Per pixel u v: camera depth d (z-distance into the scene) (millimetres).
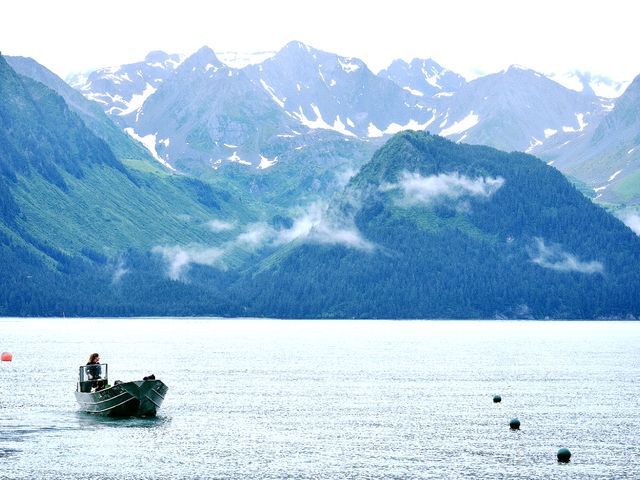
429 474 160875
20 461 168500
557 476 160000
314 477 158500
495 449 181375
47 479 156375
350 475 159875
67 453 175125
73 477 157625
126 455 173625
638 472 163000
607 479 158375
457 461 170625
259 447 181625
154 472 161250
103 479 156625
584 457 174500
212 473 160750
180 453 175625
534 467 166375
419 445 184750
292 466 165875
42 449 178375
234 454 175125
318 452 177500
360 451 178500
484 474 161125
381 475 160000
